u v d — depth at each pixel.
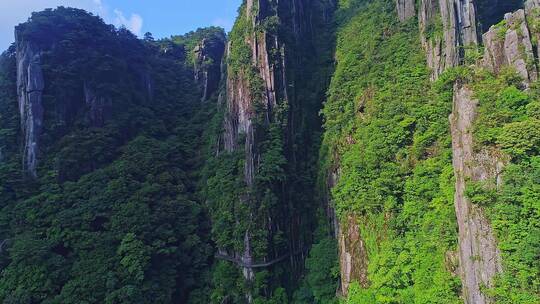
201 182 79.44
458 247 38.47
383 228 50.34
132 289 57.28
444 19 58.28
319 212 72.75
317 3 98.25
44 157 73.38
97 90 82.19
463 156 37.62
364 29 77.31
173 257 66.69
